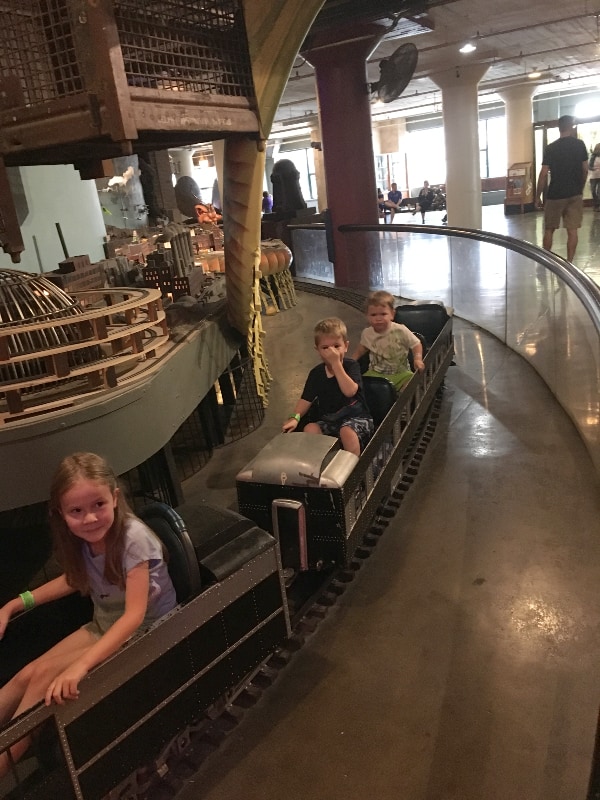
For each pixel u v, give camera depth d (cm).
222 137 415
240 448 504
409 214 2764
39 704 178
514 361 654
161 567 221
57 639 247
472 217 1669
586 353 435
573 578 316
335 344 345
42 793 186
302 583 328
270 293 963
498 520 373
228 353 495
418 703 251
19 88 303
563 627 285
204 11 353
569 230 854
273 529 297
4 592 348
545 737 231
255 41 382
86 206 675
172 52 329
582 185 833
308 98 1812
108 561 210
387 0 845
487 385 593
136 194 1164
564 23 1163
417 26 1022
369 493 331
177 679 217
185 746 239
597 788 125
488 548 347
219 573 230
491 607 301
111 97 281
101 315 298
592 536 349
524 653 271
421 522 379
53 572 362
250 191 431
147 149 422
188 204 1308
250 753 235
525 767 220
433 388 493
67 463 204
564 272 480
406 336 434
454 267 860
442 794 213
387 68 886
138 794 222
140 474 425
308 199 3634
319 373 366
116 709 199
